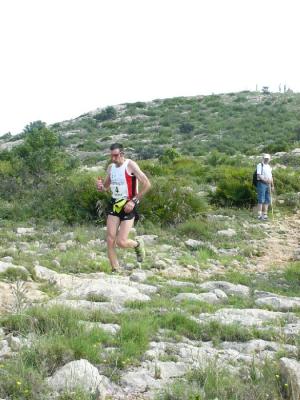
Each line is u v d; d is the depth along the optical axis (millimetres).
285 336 5766
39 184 16250
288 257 11320
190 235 12328
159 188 14141
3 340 5059
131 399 4191
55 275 7891
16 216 13305
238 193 16469
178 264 9898
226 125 72188
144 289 7723
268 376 4523
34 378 4148
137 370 4684
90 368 4395
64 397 3975
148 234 12180
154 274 8984
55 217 13086
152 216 13117
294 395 4199
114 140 71688
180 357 5105
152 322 5891
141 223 12930
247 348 5441
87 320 5832
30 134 20766
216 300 7543
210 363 4629
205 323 6098
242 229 13570
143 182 7383
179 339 5586
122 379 4469
